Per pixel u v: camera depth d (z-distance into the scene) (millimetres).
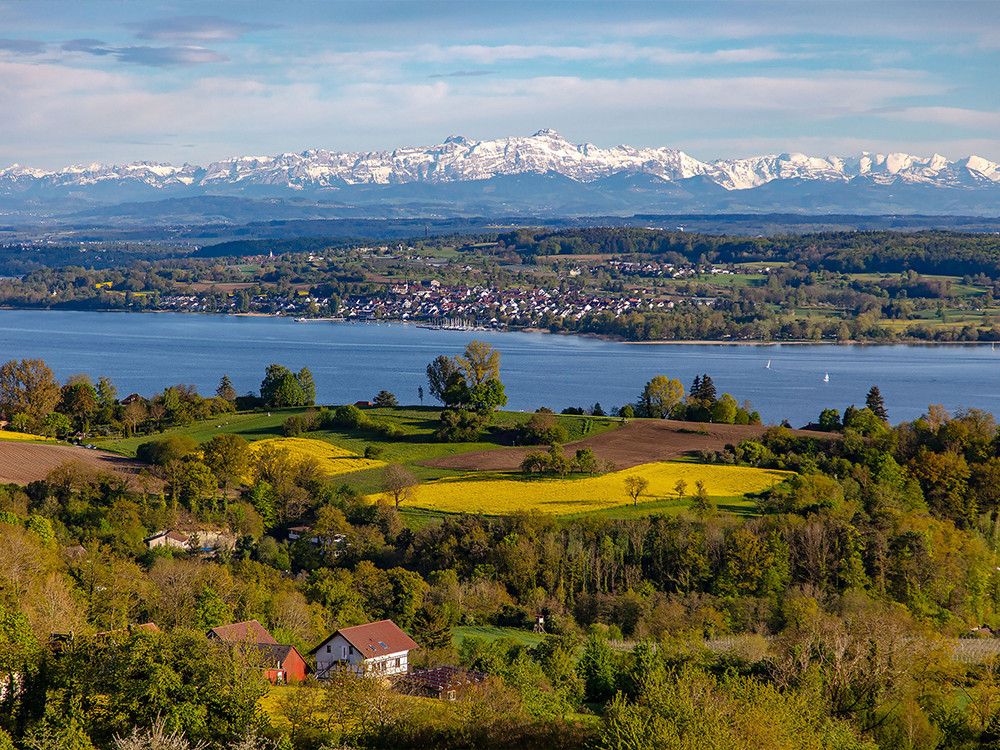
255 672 40594
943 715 54969
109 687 37594
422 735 41875
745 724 41531
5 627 39812
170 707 37125
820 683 56000
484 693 49094
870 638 59281
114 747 35500
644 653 60562
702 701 43344
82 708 37188
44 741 34969
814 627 62812
